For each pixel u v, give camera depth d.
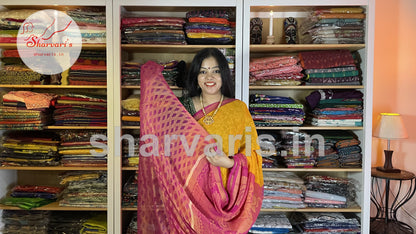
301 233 2.52
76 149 2.52
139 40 2.42
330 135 2.56
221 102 1.89
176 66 2.46
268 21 2.74
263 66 2.48
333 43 2.47
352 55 2.63
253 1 2.38
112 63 2.40
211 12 2.44
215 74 1.88
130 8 2.52
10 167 2.48
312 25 2.51
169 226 1.75
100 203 2.50
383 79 2.96
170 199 1.73
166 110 1.76
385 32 2.94
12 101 2.43
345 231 2.52
